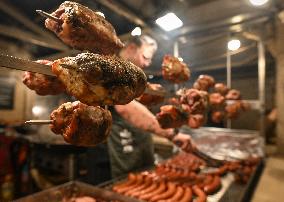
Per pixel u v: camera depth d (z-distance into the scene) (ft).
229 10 6.67
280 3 6.26
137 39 3.58
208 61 8.54
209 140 6.52
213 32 7.24
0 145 5.65
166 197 2.90
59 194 2.92
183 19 7.11
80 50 1.90
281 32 6.67
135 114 3.42
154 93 2.45
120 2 5.32
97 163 4.90
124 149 4.24
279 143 6.83
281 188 4.24
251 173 4.05
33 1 5.42
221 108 4.48
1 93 8.00
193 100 2.89
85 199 2.79
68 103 1.72
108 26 1.92
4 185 5.63
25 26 6.56
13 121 7.75
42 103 6.79
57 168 5.34
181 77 3.05
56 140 5.00
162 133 3.53
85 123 1.65
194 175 3.66
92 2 4.68
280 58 6.80
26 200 2.62
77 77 1.36
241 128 8.61
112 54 1.98
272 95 8.25
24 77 1.71
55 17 1.68
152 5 5.92
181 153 5.42
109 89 1.40
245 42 7.27
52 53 8.11
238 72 8.89
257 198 3.83
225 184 3.71
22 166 5.88
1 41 7.55
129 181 3.38
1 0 5.36
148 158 4.61
